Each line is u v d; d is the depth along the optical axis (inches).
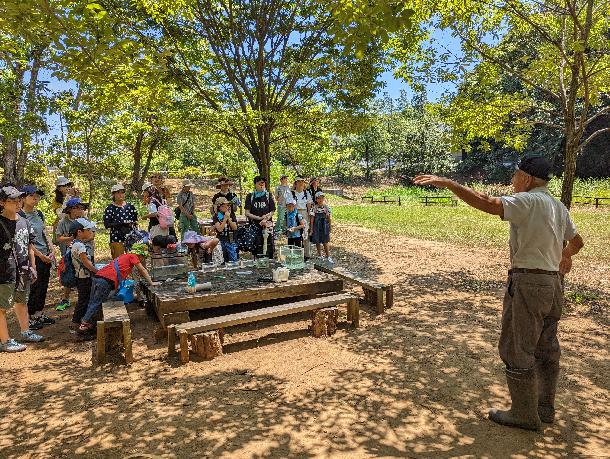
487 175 1744.6
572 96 244.8
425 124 1892.2
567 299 258.1
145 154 1031.6
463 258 396.8
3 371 172.9
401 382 158.7
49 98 380.5
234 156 965.2
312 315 210.4
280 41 435.2
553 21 296.7
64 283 224.8
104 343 180.1
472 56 307.3
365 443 121.1
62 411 141.8
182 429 129.9
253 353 188.5
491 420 132.3
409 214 821.2
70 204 219.9
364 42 135.1
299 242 340.5
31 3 131.3
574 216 734.5
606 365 170.6
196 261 336.2
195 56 422.6
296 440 123.1
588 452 115.0
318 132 475.5
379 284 245.8
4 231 186.1
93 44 146.9
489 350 186.7
